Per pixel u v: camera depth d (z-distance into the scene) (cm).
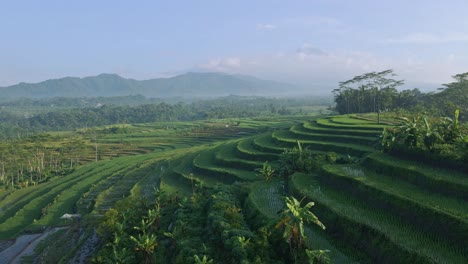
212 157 11750
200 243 5000
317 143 9331
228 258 4259
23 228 8750
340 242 4200
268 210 5197
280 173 7400
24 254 6856
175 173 10506
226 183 8862
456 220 3609
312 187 5769
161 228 6266
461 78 14612
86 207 9475
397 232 3825
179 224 5616
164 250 5400
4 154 16612
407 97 16862
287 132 12200
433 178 4716
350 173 5800
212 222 5144
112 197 9844
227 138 19762
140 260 5272
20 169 15562
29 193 12512
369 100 17400
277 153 9894
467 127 7062
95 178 12850
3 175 14550
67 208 9781
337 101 19675
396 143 6238
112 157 17562
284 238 4053
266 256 3972
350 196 5203
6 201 11775
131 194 9394
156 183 10606
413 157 5816
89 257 6209
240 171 9212
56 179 14200
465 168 4947
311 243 4206
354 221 4172
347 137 9394
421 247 3469
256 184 6938
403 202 4294
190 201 6800
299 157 7469
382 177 5453
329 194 5350
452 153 5222
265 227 4266
